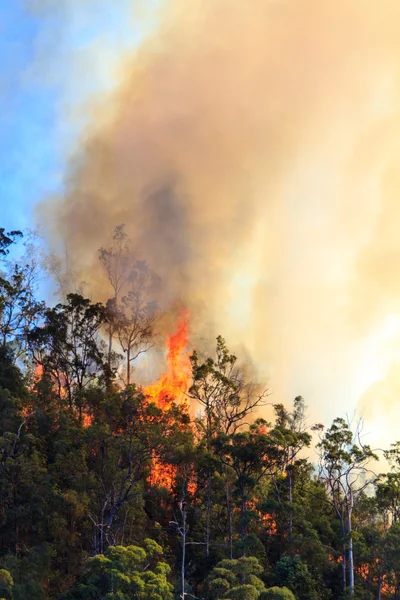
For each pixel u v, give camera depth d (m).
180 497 88.38
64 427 87.62
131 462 80.00
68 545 79.12
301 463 90.44
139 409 84.19
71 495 78.12
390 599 84.19
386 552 80.81
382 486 87.88
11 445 80.62
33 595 69.12
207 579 70.75
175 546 86.88
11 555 72.56
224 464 85.56
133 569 65.62
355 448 88.31
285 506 84.88
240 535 87.56
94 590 64.25
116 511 81.50
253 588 64.62
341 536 87.94
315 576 81.38
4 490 77.62
